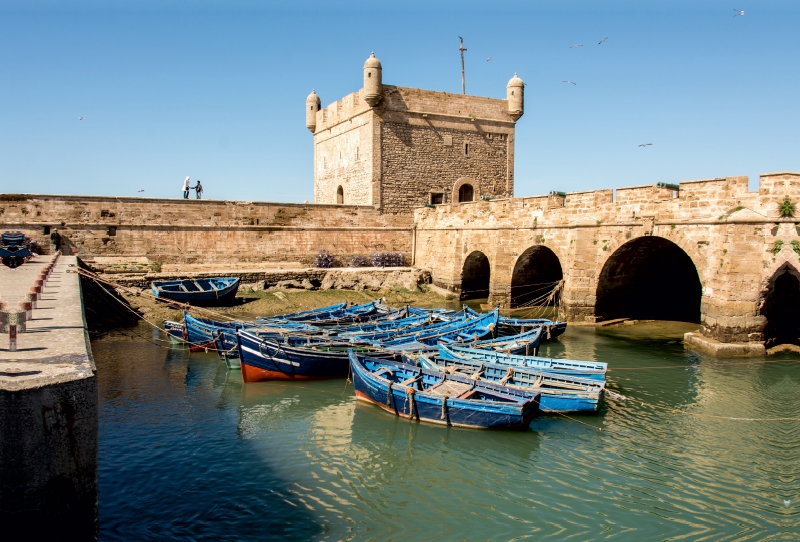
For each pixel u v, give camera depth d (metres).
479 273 45.03
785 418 19.03
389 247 48.84
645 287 36.38
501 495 14.21
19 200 38.41
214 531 12.39
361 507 13.58
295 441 17.50
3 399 7.73
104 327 31.84
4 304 10.44
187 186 45.66
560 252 34.38
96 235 40.12
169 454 16.36
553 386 20.06
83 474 8.58
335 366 23.61
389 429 18.38
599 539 12.28
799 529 12.68
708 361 25.41
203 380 23.39
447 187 50.66
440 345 24.69
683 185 27.91
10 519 7.93
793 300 26.53
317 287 43.28
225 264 43.47
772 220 24.69
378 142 47.53
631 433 17.92
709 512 13.41
